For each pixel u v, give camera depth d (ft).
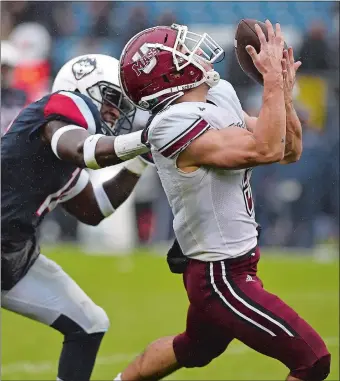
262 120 35.40
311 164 103.86
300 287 86.79
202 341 41.27
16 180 42.47
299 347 36.58
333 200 104.32
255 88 98.99
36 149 42.01
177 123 36.06
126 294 83.87
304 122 103.35
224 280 37.50
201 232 37.65
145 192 104.94
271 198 104.17
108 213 47.44
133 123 45.70
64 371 44.70
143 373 43.27
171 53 37.35
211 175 36.94
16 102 91.66
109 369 57.62
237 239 37.76
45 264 44.65
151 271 95.40
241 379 55.36
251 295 37.29
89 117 41.24
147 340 66.23
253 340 37.27
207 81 37.76
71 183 43.78
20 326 71.31
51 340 66.49
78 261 99.81
